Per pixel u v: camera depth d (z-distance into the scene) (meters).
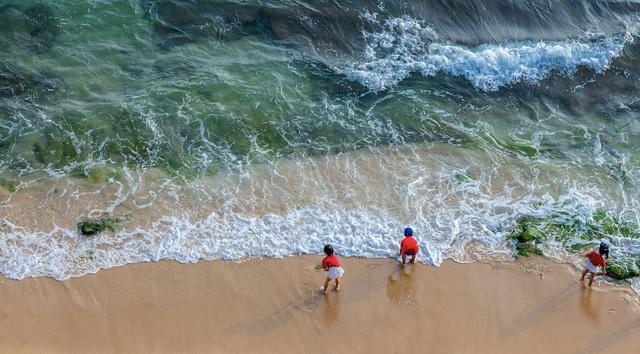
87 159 15.57
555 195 15.58
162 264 13.35
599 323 12.73
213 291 12.84
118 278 13.01
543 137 17.27
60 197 14.64
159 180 15.22
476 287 13.27
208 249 13.71
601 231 14.75
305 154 16.14
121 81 17.45
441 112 17.64
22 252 13.45
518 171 16.16
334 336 12.14
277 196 15.00
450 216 14.81
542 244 14.35
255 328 12.18
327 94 17.75
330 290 12.98
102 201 14.61
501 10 20.41
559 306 13.02
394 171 15.86
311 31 19.19
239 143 16.27
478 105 18.02
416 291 13.09
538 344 12.25
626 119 18.00
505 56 19.02
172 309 12.43
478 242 14.30
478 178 15.86
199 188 15.08
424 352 11.98
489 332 12.40
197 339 11.91
